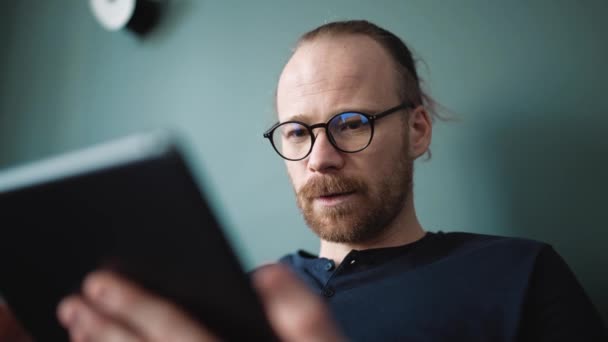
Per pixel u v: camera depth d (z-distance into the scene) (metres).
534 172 0.94
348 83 0.85
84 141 1.53
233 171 1.31
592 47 0.90
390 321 0.73
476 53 1.01
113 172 0.33
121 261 0.36
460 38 1.03
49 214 0.36
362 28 0.94
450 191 1.03
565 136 0.92
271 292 0.35
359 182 0.82
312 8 1.21
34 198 0.36
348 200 0.83
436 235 0.88
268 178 1.25
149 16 1.46
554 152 0.92
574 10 0.92
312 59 0.88
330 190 0.83
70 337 0.42
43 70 1.62
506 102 0.97
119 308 0.36
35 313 0.42
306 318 0.33
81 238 0.36
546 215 0.93
